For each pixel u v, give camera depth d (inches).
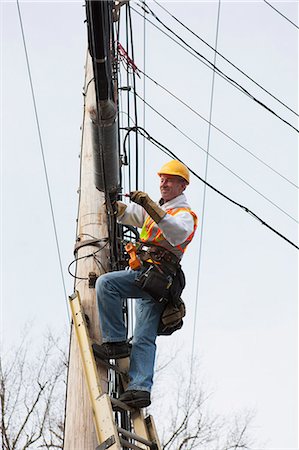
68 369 274.1
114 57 353.4
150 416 273.1
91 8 241.4
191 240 272.8
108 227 289.6
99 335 276.1
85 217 303.0
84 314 278.2
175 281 270.4
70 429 258.1
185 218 266.5
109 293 267.3
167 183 278.1
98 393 255.6
